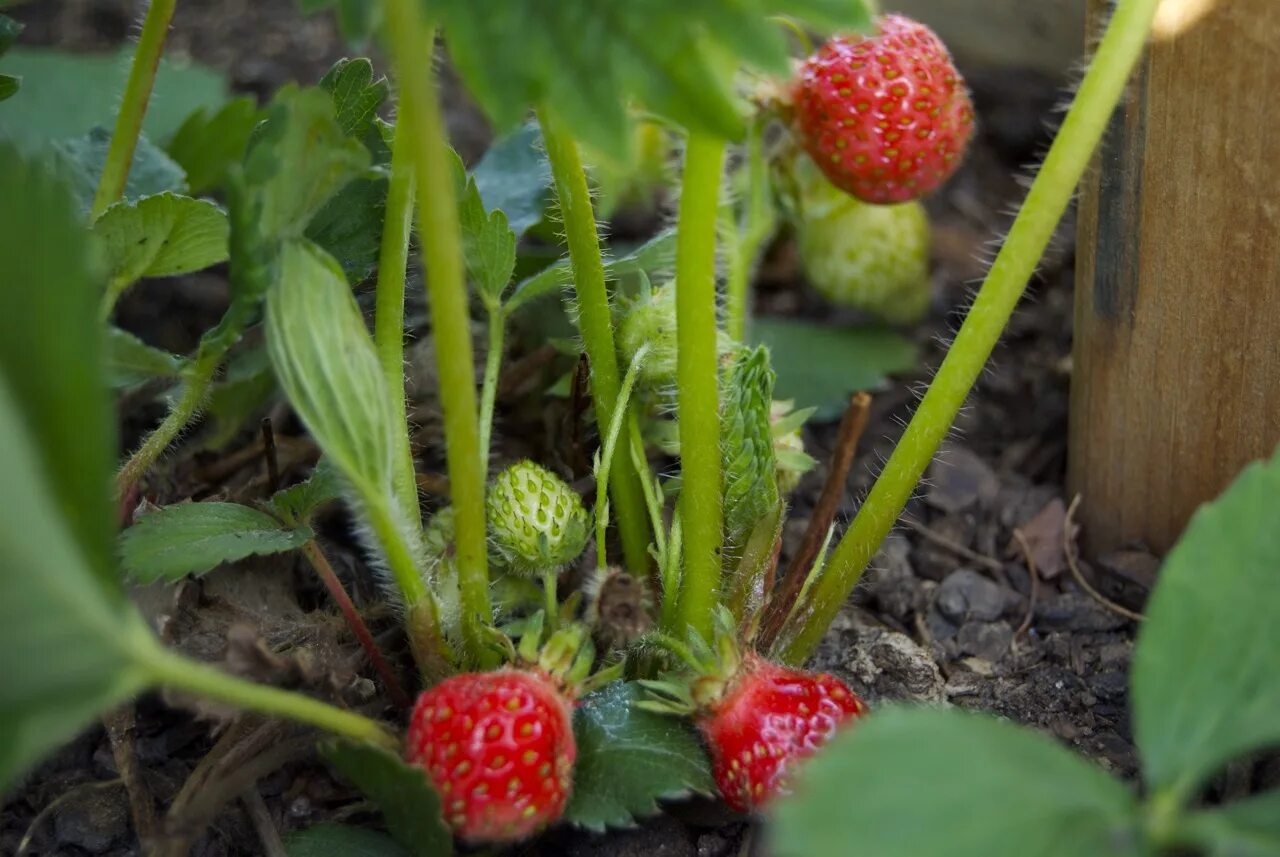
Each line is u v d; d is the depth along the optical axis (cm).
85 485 33
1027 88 59
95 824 41
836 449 43
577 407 45
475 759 37
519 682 37
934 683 44
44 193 33
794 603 42
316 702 37
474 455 38
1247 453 43
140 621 34
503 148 48
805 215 49
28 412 33
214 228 41
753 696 38
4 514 32
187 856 40
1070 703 44
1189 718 34
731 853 41
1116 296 44
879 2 61
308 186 37
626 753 38
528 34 34
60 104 56
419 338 51
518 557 41
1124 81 39
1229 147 41
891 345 52
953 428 49
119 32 64
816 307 55
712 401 39
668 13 34
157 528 40
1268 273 41
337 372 37
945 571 47
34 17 65
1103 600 46
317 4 36
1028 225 39
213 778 40
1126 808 33
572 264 42
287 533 40
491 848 39
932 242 56
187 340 53
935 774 32
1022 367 52
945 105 43
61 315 33
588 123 34
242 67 62
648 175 52
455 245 36
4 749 32
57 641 33
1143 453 45
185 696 39
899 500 41
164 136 56
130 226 41
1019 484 49
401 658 43
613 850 40
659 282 48
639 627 38
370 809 41
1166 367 44
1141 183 43
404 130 39
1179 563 34
